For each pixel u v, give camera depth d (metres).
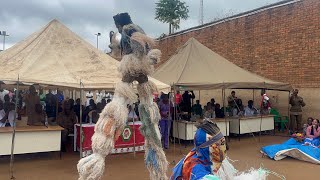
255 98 18.09
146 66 4.20
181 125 12.22
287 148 10.33
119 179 7.91
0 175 8.14
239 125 13.87
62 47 9.56
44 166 9.09
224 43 19.66
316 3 14.95
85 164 3.82
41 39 9.55
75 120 11.46
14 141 8.91
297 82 15.68
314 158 9.78
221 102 19.95
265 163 9.73
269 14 17.08
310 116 15.08
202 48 13.84
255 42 17.78
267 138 14.39
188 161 2.70
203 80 11.74
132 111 10.55
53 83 8.24
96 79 8.75
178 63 13.17
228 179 2.82
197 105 13.98
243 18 18.48
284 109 16.61
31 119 10.12
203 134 2.66
